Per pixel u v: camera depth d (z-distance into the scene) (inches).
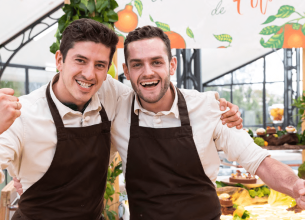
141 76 57.3
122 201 98.2
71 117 58.9
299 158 182.7
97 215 62.9
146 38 56.7
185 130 61.9
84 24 52.1
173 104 62.7
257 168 58.3
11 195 79.9
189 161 61.0
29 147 55.3
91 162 60.1
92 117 61.2
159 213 59.5
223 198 93.1
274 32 94.1
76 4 76.0
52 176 57.1
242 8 93.4
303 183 46.2
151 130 62.1
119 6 89.9
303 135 117.2
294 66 456.1
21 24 273.7
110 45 54.1
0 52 311.0
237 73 512.4
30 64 365.4
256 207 97.7
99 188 62.5
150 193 60.7
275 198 99.5
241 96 511.8
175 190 60.2
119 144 65.0
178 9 92.4
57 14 275.1
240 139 60.5
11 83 358.0
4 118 43.2
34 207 57.9
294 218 87.5
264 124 494.6
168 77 58.4
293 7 93.8
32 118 55.4
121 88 68.3
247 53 468.1
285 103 456.1
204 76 519.8
